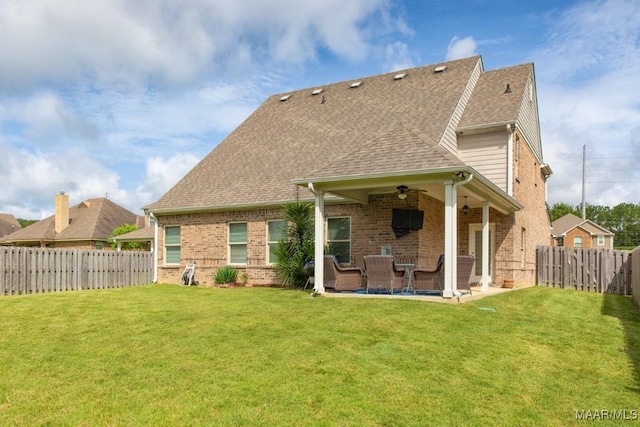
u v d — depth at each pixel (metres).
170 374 5.95
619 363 6.88
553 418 4.96
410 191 14.14
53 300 12.37
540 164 22.09
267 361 6.46
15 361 6.54
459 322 8.85
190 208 18.70
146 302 11.88
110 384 5.61
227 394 5.30
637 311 12.16
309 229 15.62
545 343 7.78
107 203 39.28
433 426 4.65
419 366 6.35
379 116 18.67
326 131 19.52
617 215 98.12
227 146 22.22
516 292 14.21
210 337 7.77
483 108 17.34
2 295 14.48
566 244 52.31
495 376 6.12
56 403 5.06
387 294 12.48
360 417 4.80
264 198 17.28
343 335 7.82
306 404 5.07
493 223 16.58
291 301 11.34
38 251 15.73
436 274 11.56
